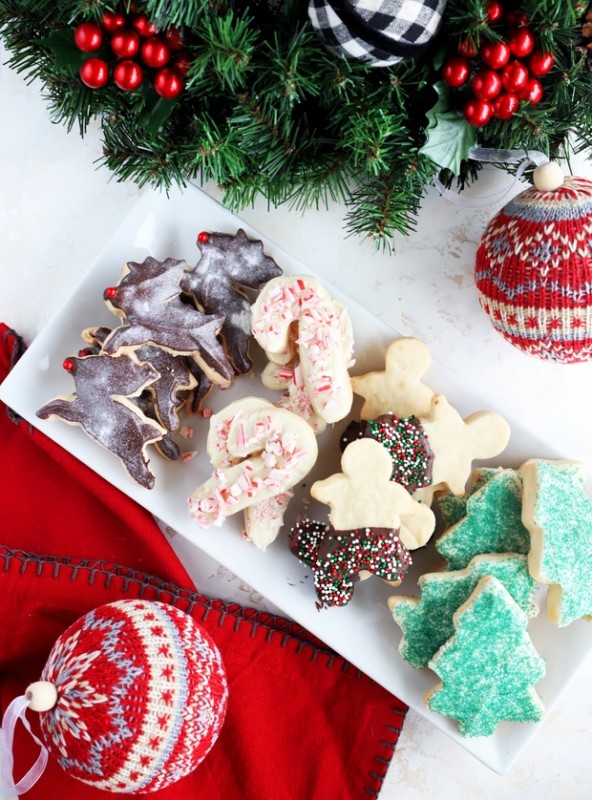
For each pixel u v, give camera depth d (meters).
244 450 0.63
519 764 0.70
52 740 0.62
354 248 0.69
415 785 0.70
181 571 0.69
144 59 0.52
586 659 0.65
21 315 0.71
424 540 0.64
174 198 0.66
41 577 0.68
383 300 0.70
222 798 0.68
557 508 0.63
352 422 0.65
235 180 0.59
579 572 0.63
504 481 0.64
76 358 0.63
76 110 0.58
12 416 0.68
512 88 0.53
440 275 0.69
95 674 0.60
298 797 0.68
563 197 0.58
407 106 0.57
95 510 0.70
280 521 0.65
